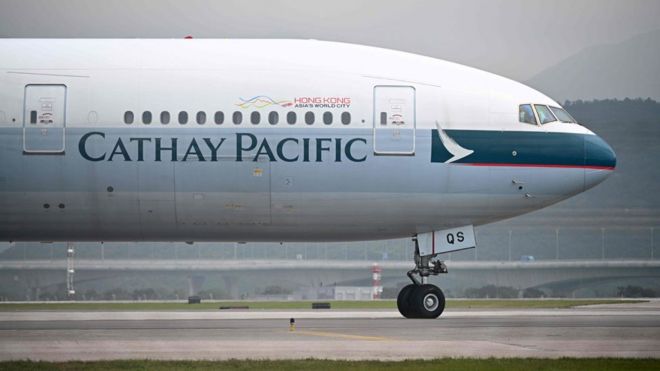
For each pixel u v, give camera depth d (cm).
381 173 10512
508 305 18288
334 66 10688
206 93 10488
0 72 10525
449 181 10594
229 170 10425
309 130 10450
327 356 7131
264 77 10569
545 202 10844
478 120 10650
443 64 10975
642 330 9294
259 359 6850
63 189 10444
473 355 7225
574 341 8212
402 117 10556
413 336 8594
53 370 6272
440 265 11031
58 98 10462
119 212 10569
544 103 10925
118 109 10438
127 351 7419
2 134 10400
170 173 10406
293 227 10781
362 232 10919
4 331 9138
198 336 8588
